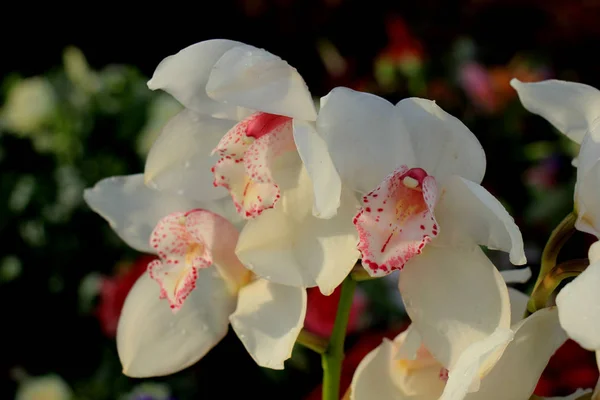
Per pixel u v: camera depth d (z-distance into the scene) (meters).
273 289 0.68
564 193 1.25
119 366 1.12
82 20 2.04
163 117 1.24
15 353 1.19
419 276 0.66
